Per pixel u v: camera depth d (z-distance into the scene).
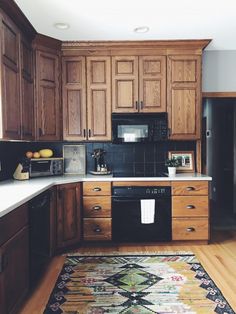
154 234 3.44
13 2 2.43
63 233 3.21
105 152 3.96
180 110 3.62
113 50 3.59
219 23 2.99
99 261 3.01
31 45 3.26
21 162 3.29
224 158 6.11
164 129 3.56
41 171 3.53
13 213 1.94
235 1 2.51
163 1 2.49
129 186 3.40
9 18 2.53
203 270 2.78
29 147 3.80
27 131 3.07
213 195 6.77
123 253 3.22
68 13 2.71
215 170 6.58
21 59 2.88
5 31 2.43
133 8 2.62
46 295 2.34
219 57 3.87
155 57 3.60
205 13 2.75
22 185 2.78
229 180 5.81
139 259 3.05
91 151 3.94
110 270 2.79
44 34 3.25
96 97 3.63
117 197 3.40
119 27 3.07
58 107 3.56
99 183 3.39
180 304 2.19
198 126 3.63
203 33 3.27
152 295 2.33
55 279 2.61
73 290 2.42
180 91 3.61
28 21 2.87
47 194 2.84
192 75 3.61
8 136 2.49
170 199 3.42
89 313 2.09
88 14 2.74
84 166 3.89
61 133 3.62
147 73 3.61
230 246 3.45
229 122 5.81
